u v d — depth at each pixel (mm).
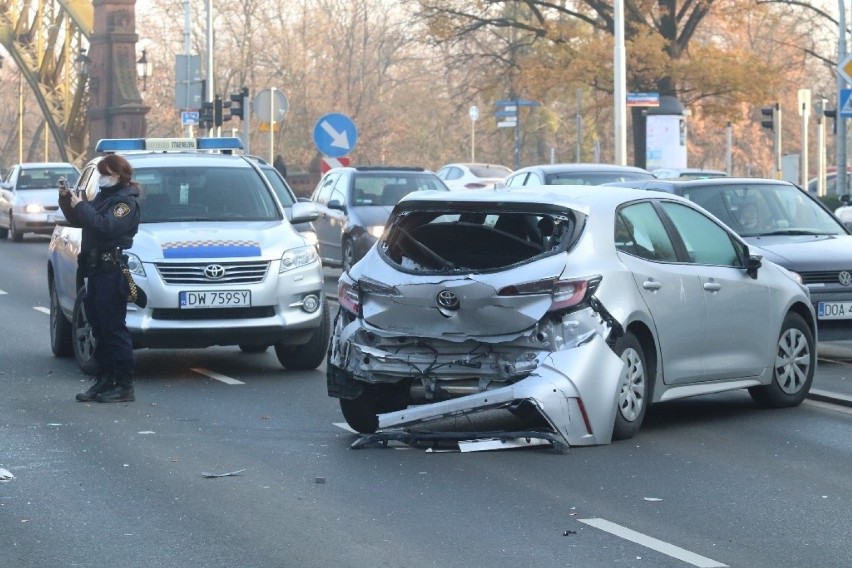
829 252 25656
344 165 50562
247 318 23656
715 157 164125
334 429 19266
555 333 17203
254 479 15891
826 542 13172
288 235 24500
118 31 120938
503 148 152750
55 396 22062
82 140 135375
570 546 12953
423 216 18562
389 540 13148
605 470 16375
